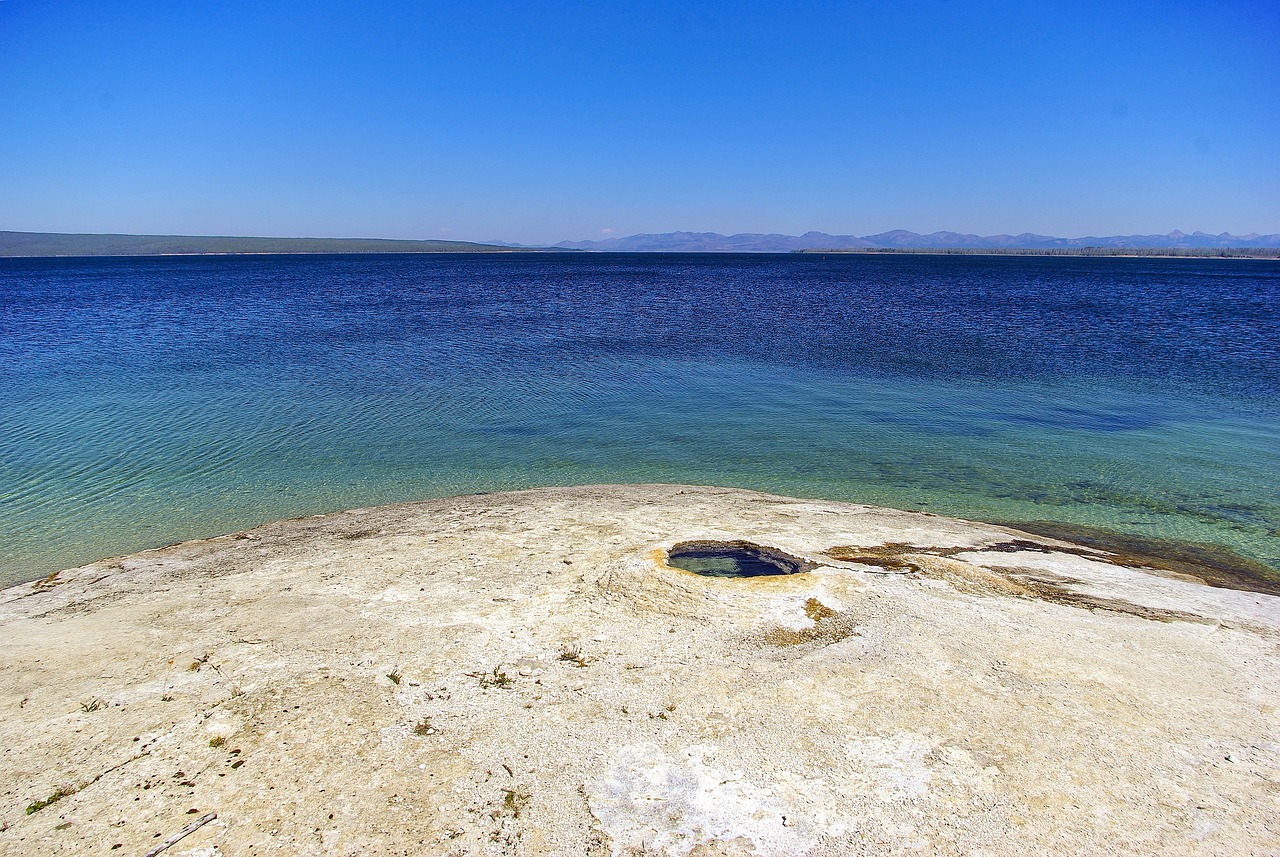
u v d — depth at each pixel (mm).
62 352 28562
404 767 5363
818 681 6477
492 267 120500
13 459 15508
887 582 8625
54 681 6516
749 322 39938
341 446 16750
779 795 5129
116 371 24812
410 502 12891
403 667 6738
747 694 6293
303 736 5684
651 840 4738
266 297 55031
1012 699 6285
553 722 5922
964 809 5004
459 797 5074
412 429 18156
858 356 28844
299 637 7355
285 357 27625
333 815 4871
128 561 9969
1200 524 12367
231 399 20812
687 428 18453
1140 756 5586
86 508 12977
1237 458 16000
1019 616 7977
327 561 9672
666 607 7758
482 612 7891
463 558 9625
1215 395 22234
